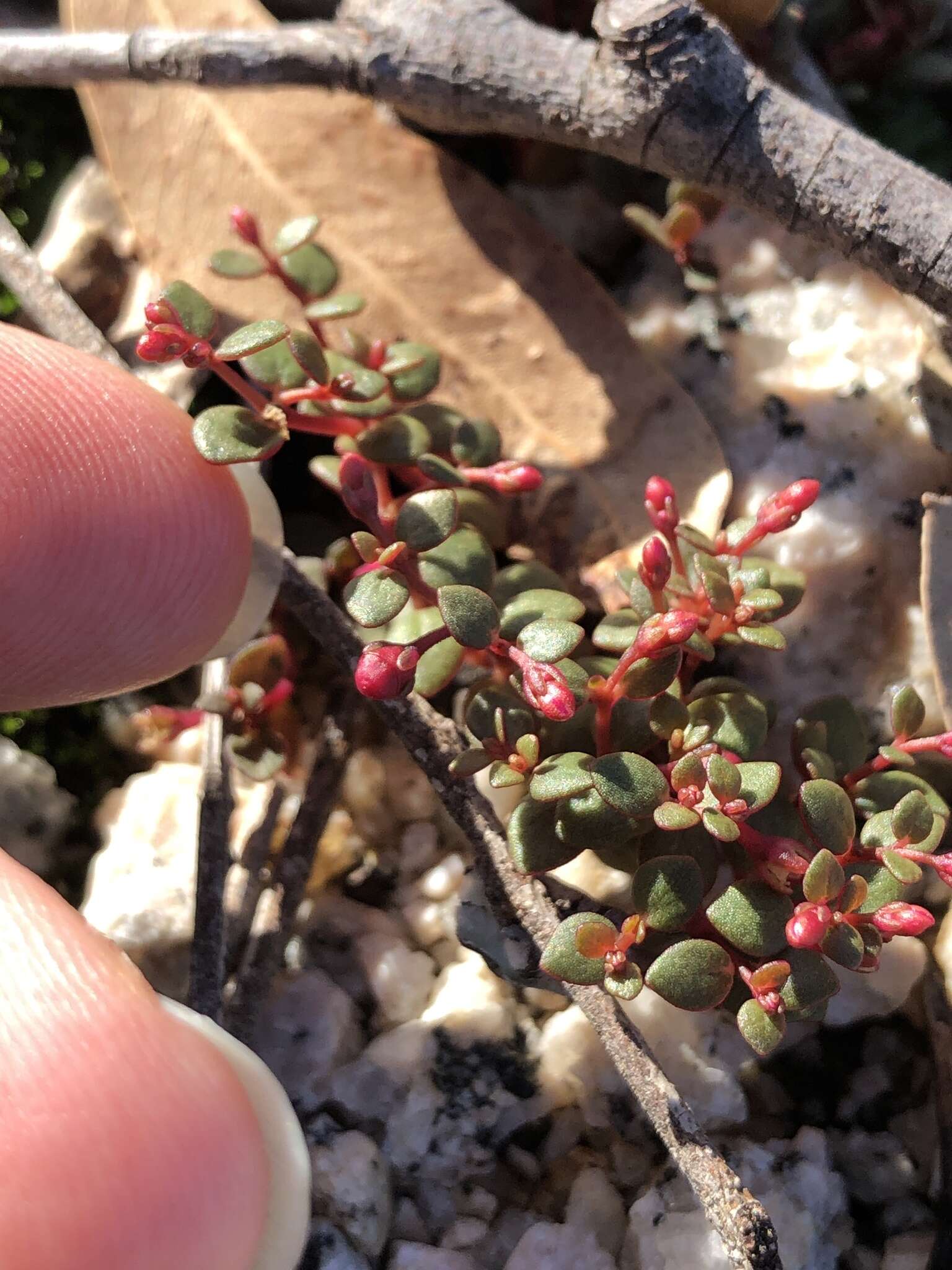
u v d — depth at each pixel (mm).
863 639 51
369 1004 50
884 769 46
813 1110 47
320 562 53
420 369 47
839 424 53
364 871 53
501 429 53
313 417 47
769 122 45
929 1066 47
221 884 46
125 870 52
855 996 46
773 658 51
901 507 52
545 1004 48
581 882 48
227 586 47
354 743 49
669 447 52
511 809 50
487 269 55
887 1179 45
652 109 45
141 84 54
